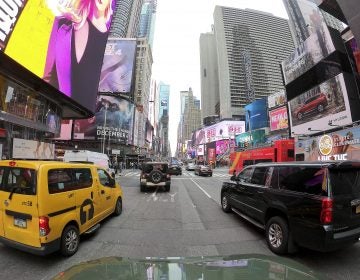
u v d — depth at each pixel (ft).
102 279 7.22
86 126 244.22
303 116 100.27
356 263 17.39
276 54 394.32
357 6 68.49
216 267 8.04
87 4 79.46
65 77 68.44
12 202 17.66
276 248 19.04
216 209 36.96
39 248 16.51
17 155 57.00
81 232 20.61
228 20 394.52
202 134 439.22
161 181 59.98
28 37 53.16
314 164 17.92
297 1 264.93
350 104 78.02
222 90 388.37
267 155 100.12
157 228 26.30
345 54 83.25
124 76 277.23
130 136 269.23
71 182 20.07
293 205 18.26
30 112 62.90
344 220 16.60
